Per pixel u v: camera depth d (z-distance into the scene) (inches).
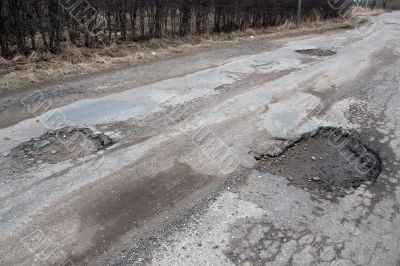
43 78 285.6
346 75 329.7
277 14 645.9
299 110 240.1
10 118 212.5
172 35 459.2
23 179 154.2
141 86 278.7
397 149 191.0
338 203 144.7
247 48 441.1
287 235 126.3
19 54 329.7
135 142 189.2
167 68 333.4
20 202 139.9
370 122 224.2
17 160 168.4
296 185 156.7
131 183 154.9
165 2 439.2
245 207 141.0
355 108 247.0
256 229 128.9
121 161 171.0
